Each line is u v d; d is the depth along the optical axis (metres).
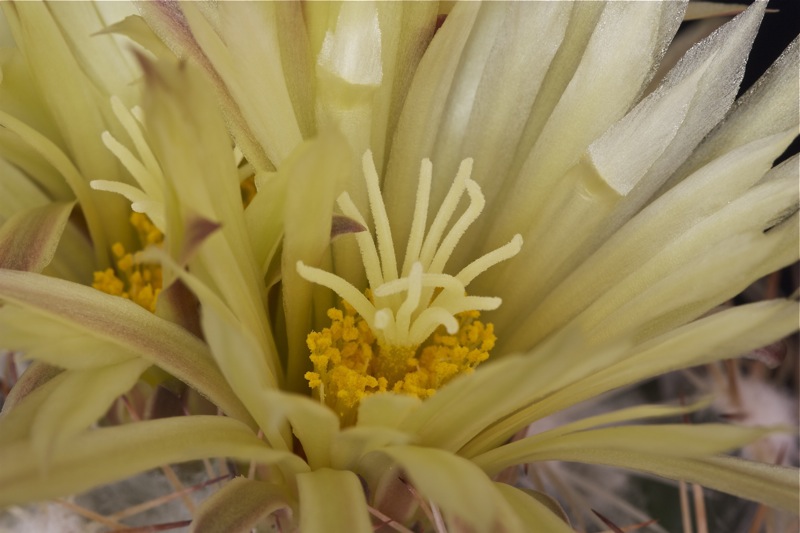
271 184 0.08
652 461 0.08
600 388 0.08
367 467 0.08
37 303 0.08
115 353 0.08
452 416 0.08
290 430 0.08
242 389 0.08
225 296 0.08
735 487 0.08
